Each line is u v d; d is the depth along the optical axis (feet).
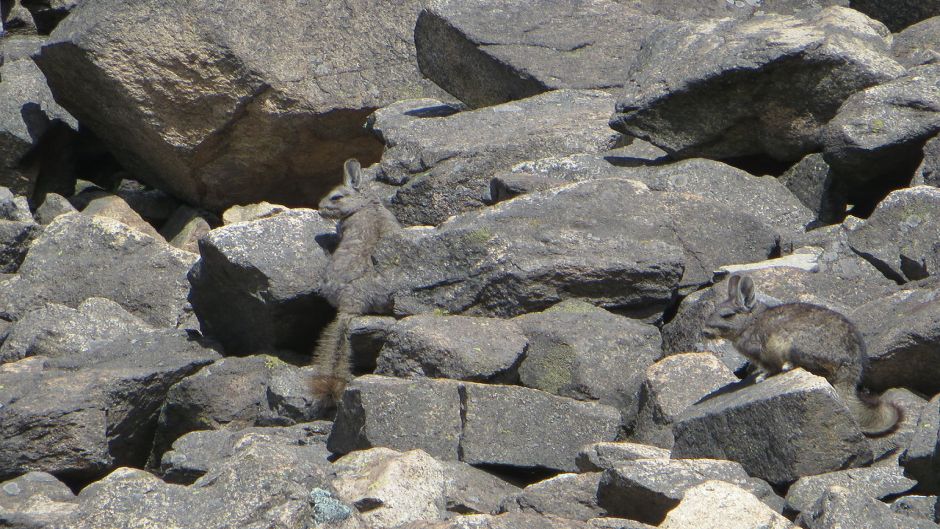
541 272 95.71
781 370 74.49
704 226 101.81
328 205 107.45
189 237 149.28
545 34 140.46
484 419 79.87
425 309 99.30
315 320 106.22
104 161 169.89
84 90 147.84
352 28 149.48
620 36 140.97
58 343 113.19
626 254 96.43
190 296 111.96
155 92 143.23
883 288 91.45
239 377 101.71
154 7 142.41
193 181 151.23
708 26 123.75
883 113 106.63
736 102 116.26
